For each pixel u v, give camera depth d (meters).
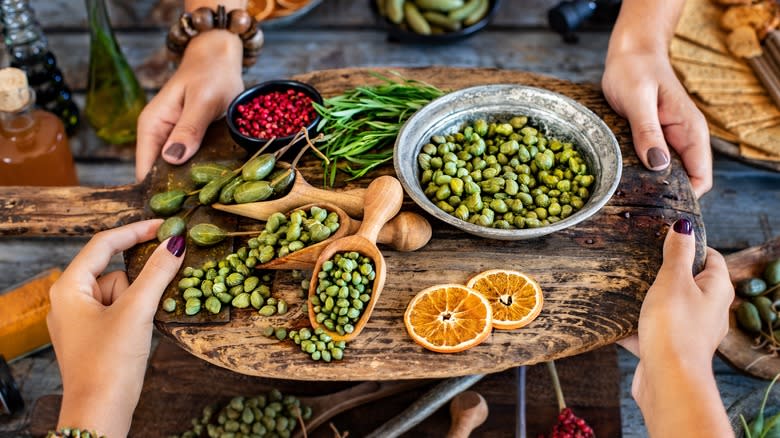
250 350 0.73
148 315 0.74
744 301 0.88
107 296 0.77
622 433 0.90
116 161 1.07
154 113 0.89
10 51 1.01
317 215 0.76
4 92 0.91
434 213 0.74
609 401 0.88
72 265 0.76
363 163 0.83
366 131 0.85
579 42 1.16
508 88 0.83
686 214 0.80
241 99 0.85
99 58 1.02
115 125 1.06
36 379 0.94
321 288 0.74
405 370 0.72
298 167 0.83
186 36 0.93
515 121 0.83
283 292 0.76
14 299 0.92
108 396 0.71
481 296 0.74
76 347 0.72
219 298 0.75
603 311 0.74
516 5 1.20
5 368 0.88
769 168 0.95
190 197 0.82
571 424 0.82
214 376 0.91
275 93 0.86
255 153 0.83
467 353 0.73
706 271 0.75
